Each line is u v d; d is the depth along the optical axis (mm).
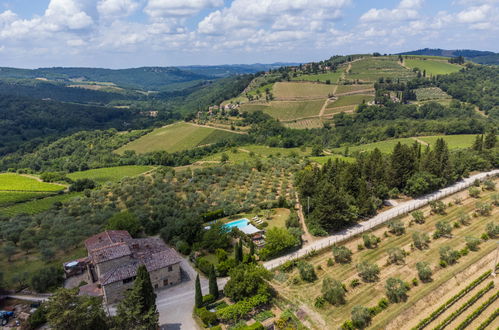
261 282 63656
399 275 68562
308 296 63938
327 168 115000
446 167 117938
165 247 76125
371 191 104438
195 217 92375
